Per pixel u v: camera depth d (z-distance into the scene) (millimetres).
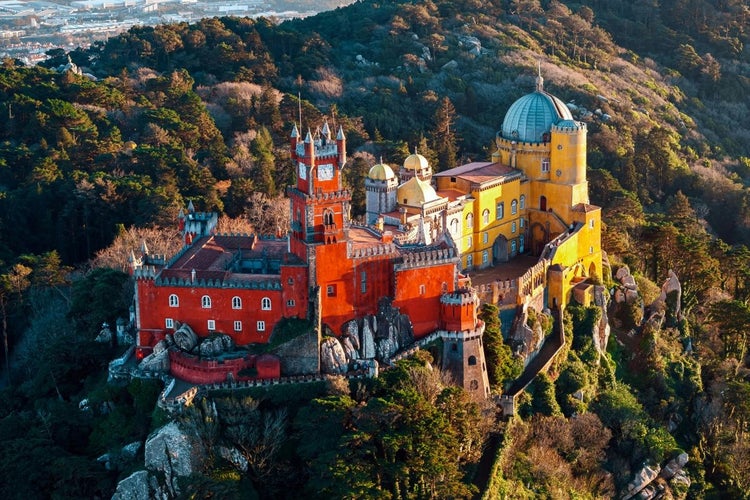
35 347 198625
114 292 186125
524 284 186375
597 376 193250
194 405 154750
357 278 165250
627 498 176125
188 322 165750
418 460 147625
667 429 193375
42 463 153875
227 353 163125
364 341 166000
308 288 161625
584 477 172750
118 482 150750
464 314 169625
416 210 190625
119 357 175875
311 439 151125
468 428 156875
